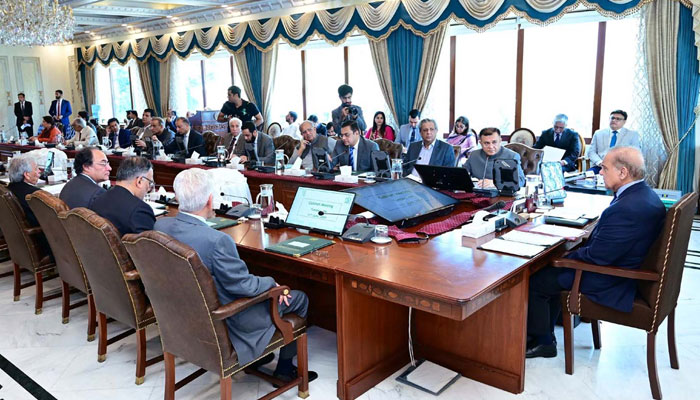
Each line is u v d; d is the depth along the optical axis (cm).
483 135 399
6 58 1310
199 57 1118
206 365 216
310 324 324
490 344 254
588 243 259
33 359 291
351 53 895
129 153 673
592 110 683
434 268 224
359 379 249
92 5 912
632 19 635
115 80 1324
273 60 927
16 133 1339
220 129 1001
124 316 261
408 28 734
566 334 263
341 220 277
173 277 204
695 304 344
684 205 229
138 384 264
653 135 588
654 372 241
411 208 305
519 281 231
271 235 283
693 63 555
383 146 566
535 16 628
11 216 336
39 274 347
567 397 245
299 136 861
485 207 333
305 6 839
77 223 252
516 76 733
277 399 248
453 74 785
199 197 220
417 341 279
